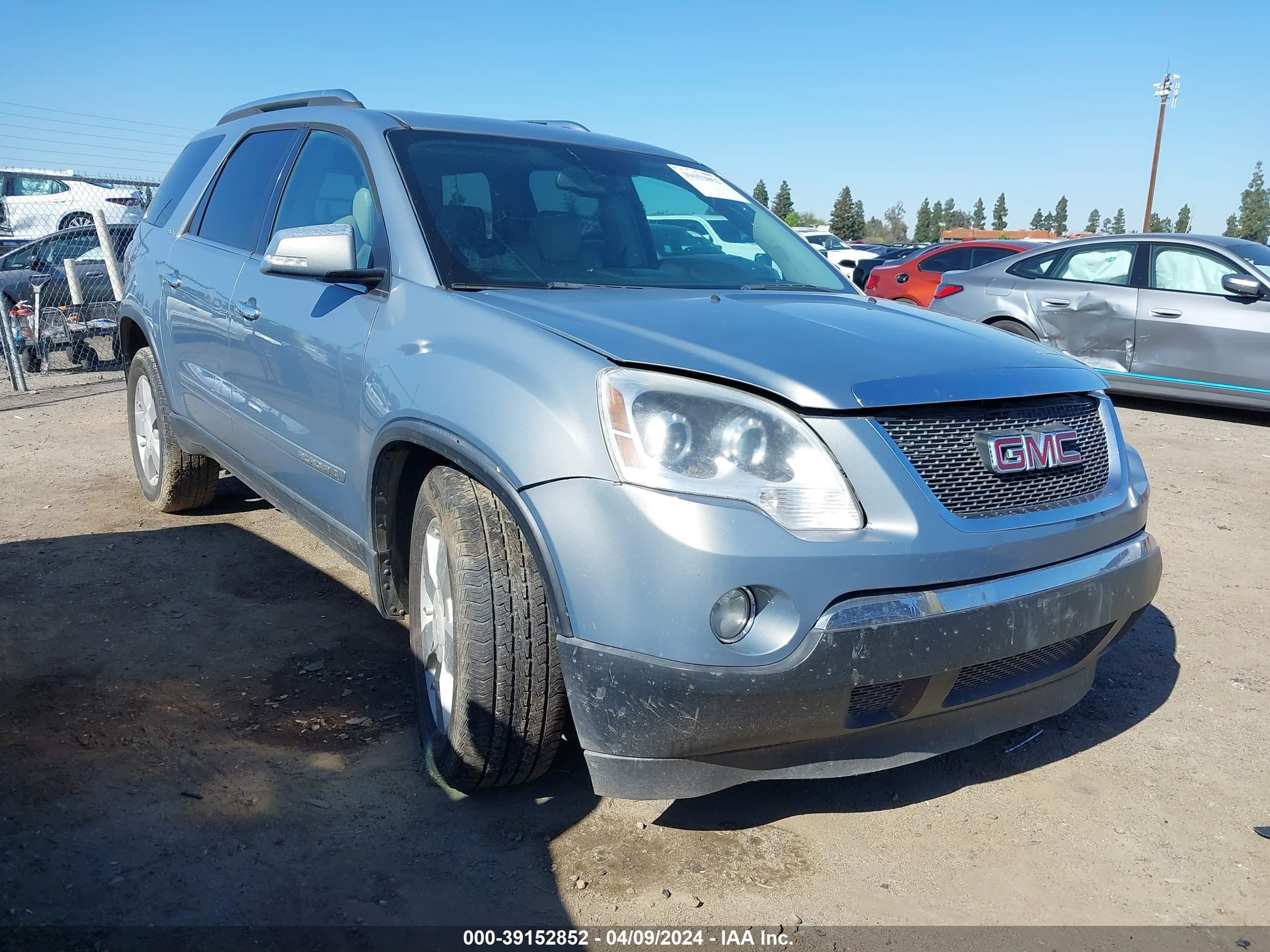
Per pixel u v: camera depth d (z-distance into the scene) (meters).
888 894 2.41
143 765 2.80
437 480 2.62
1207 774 3.02
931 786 2.91
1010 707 2.59
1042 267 9.21
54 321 10.51
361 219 3.31
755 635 2.13
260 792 2.70
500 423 2.36
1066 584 2.45
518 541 2.44
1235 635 4.10
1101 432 2.81
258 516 5.19
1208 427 8.22
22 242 16.70
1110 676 3.69
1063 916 2.36
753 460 2.16
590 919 2.27
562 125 4.16
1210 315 8.09
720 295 2.98
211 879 2.33
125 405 8.65
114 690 3.24
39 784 2.67
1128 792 2.91
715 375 2.22
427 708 2.83
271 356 3.49
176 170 5.12
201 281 4.16
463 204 3.18
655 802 2.73
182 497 4.98
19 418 8.01
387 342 2.85
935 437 2.34
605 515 2.15
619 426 2.18
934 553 2.22
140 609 3.92
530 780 2.65
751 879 2.44
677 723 2.13
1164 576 4.79
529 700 2.45
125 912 2.20
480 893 2.34
